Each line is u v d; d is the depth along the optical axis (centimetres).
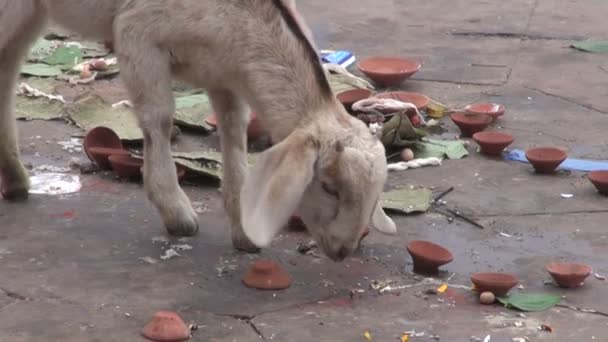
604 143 1162
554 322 793
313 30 1566
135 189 1012
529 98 1299
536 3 1741
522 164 1102
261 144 1123
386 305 815
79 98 1216
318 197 782
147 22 845
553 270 850
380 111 1143
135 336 757
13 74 958
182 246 900
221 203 991
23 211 955
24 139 1120
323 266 876
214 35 828
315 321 786
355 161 765
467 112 1188
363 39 1534
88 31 906
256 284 834
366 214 779
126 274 850
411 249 870
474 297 832
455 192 1031
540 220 973
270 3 827
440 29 1590
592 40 1541
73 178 1031
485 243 927
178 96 1234
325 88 809
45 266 857
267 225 728
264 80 818
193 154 1066
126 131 1127
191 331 766
